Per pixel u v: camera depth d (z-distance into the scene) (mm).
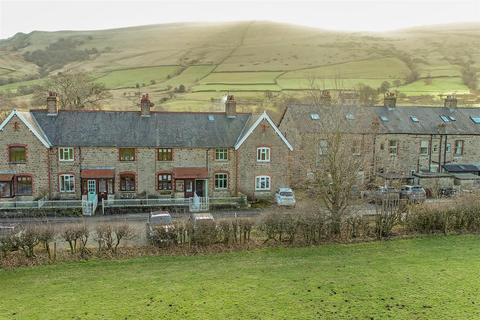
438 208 31703
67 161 40688
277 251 27297
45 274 23469
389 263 24953
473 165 52844
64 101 69000
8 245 25234
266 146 43562
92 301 20109
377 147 50031
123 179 41812
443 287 21406
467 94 88375
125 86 106500
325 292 20969
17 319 18438
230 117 45500
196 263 25125
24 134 39594
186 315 18734
